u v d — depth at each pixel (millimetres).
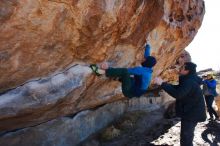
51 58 4520
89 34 4707
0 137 5074
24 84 4512
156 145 7480
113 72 4938
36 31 3918
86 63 5301
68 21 4207
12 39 3740
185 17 7926
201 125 9180
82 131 7191
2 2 3311
